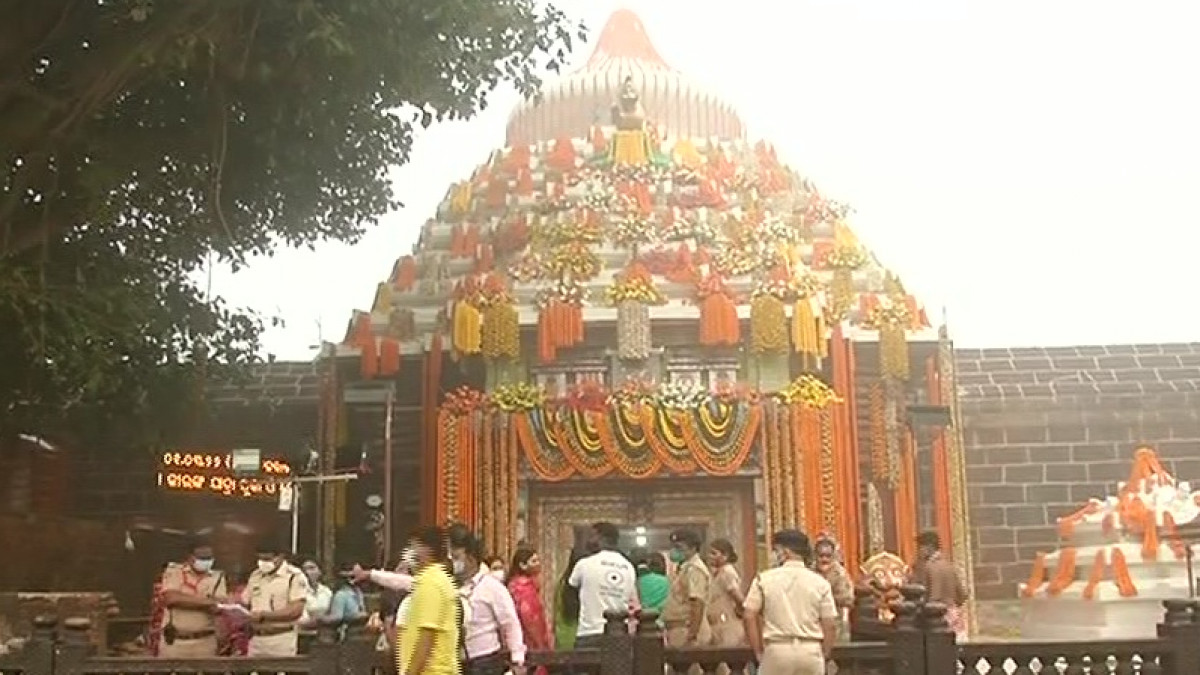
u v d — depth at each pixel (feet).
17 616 58.08
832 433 78.64
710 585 44.62
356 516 85.25
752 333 81.61
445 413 79.87
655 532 79.97
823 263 90.53
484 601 33.78
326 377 85.15
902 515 82.12
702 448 77.71
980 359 96.48
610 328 82.89
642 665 34.01
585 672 34.32
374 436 86.48
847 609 47.14
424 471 82.12
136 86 53.57
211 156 57.16
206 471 78.48
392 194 68.44
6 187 52.75
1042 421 90.17
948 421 83.25
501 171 98.78
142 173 58.54
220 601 48.24
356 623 34.32
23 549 72.23
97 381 53.72
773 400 79.00
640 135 95.45
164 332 64.44
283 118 56.13
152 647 48.65
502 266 89.71
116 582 78.54
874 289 90.02
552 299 82.38
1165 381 92.22
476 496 78.59
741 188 94.73
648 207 89.71
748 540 79.00
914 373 86.48
